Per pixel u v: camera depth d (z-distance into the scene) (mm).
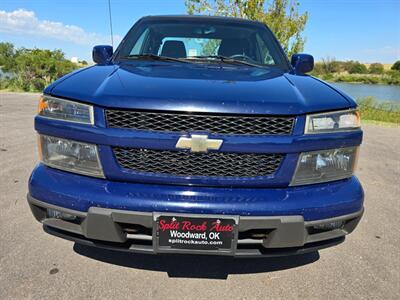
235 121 1812
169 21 3301
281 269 2330
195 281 2168
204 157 1835
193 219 1805
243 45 3119
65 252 2406
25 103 9969
